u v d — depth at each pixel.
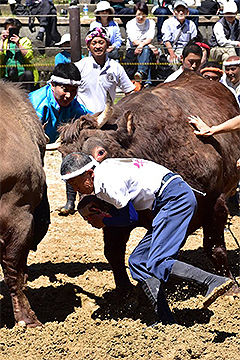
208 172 5.08
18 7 14.95
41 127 4.84
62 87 5.64
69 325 4.74
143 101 5.09
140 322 4.84
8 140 4.39
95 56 7.14
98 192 4.34
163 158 4.93
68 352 4.32
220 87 5.85
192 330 4.58
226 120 5.55
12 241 4.48
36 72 10.97
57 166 9.65
